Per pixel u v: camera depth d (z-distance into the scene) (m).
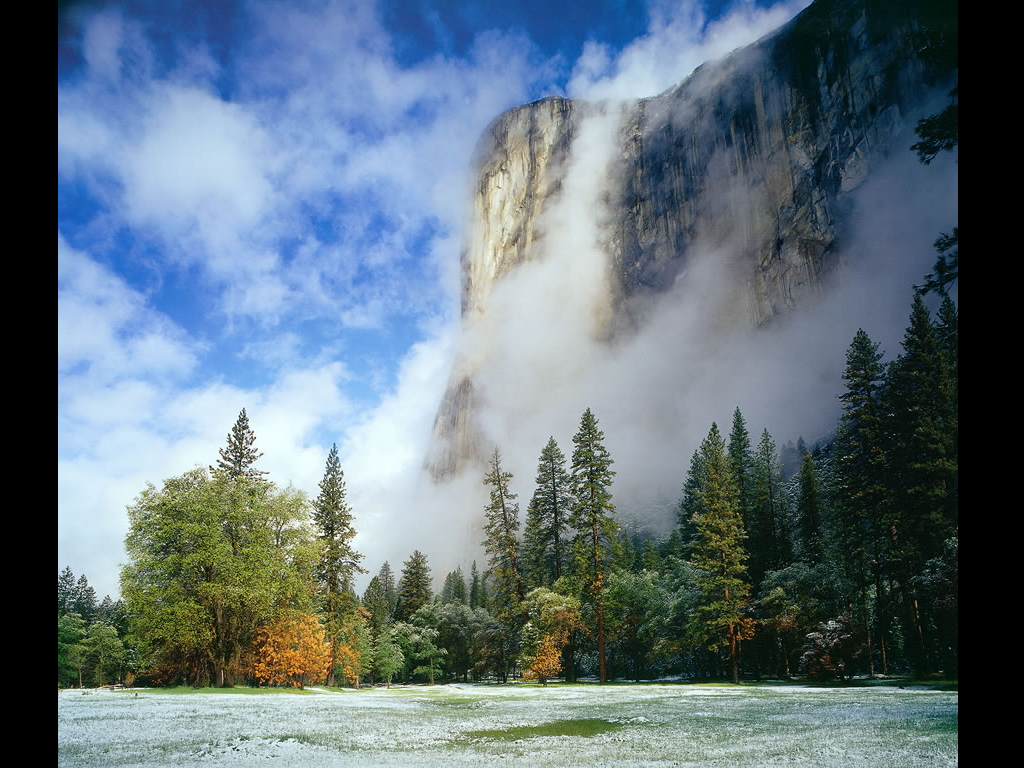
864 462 41.97
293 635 38.44
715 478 53.03
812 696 24.39
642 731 15.46
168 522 35.31
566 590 55.38
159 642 35.59
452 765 10.88
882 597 39.22
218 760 11.24
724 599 46.91
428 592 75.12
